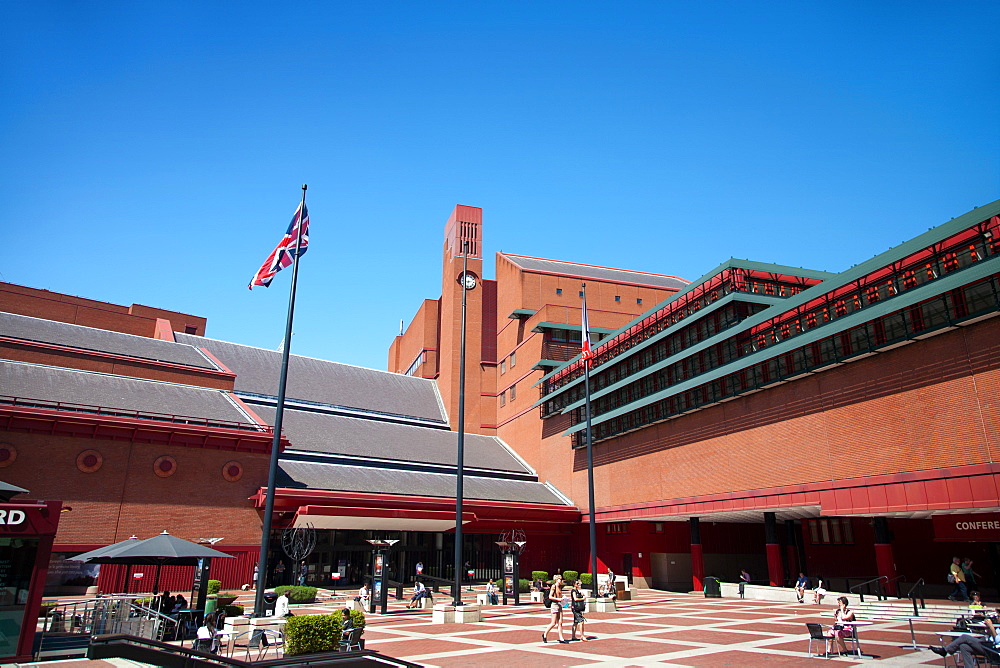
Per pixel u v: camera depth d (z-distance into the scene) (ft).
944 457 87.25
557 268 242.78
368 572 151.84
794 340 107.14
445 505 156.66
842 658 52.75
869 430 98.43
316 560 146.92
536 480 203.21
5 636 52.65
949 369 88.17
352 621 61.52
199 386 161.68
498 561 173.58
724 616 88.38
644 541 158.61
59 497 115.24
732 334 122.62
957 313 87.20
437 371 270.67
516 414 223.30
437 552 165.17
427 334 274.16
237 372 203.82
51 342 150.92
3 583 53.57
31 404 119.03
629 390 160.04
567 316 208.54
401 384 246.68
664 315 150.10
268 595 111.96
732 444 126.72
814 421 108.47
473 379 242.17
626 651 58.23
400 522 146.41
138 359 155.74
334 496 140.26
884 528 98.07
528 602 119.14
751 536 171.73
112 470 121.60
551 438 198.70
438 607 84.69
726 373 122.31
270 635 65.82
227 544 129.90
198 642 59.88
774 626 75.72
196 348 182.60
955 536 91.45
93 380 139.44
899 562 117.70
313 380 219.61
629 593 122.72
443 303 263.08
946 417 87.71
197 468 130.82
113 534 118.62
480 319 250.16
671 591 150.61
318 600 119.24
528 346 216.74
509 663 52.65
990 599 95.86
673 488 142.51
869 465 97.66
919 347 92.58
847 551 127.03
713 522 164.35
